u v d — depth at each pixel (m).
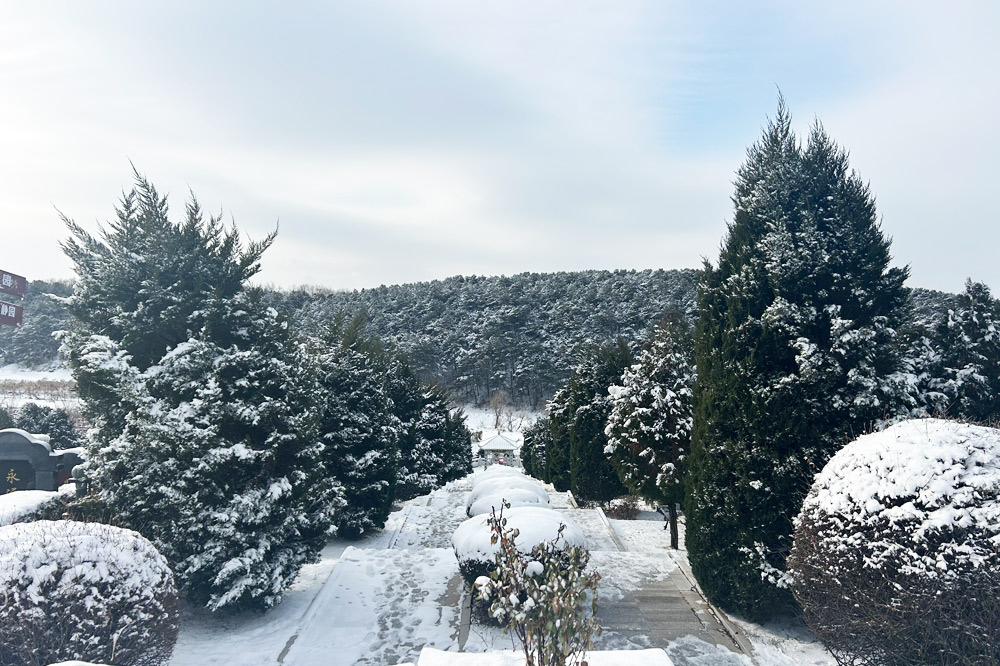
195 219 11.36
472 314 99.19
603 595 10.38
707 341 10.61
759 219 10.28
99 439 10.72
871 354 8.92
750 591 8.98
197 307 10.84
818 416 8.91
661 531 17.73
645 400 15.55
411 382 26.55
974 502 5.60
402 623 9.27
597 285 103.06
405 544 16.83
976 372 13.62
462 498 25.09
